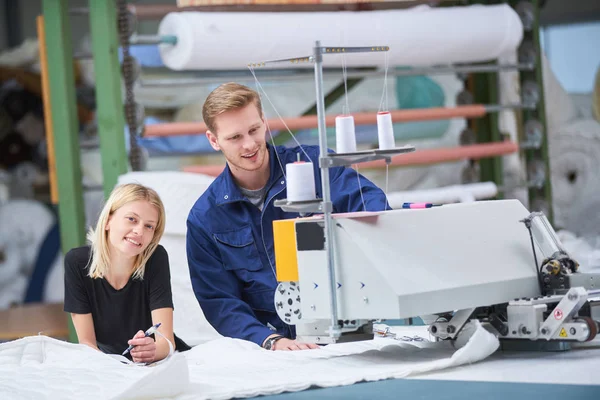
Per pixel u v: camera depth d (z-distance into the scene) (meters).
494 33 6.79
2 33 12.28
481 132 7.79
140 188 3.80
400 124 8.49
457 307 3.02
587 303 3.12
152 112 9.12
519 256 3.32
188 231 4.00
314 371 3.03
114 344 3.94
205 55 5.97
